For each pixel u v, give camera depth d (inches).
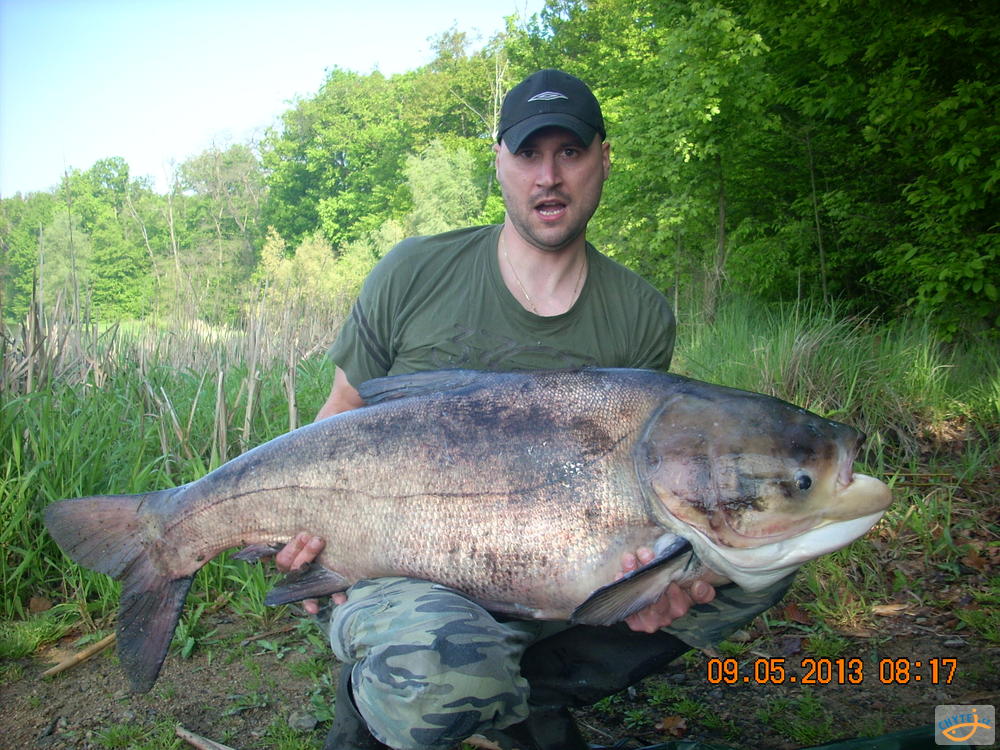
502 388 86.3
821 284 444.1
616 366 102.7
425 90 1510.8
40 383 169.2
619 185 536.1
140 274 1093.1
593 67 816.3
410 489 83.4
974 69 331.9
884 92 320.8
